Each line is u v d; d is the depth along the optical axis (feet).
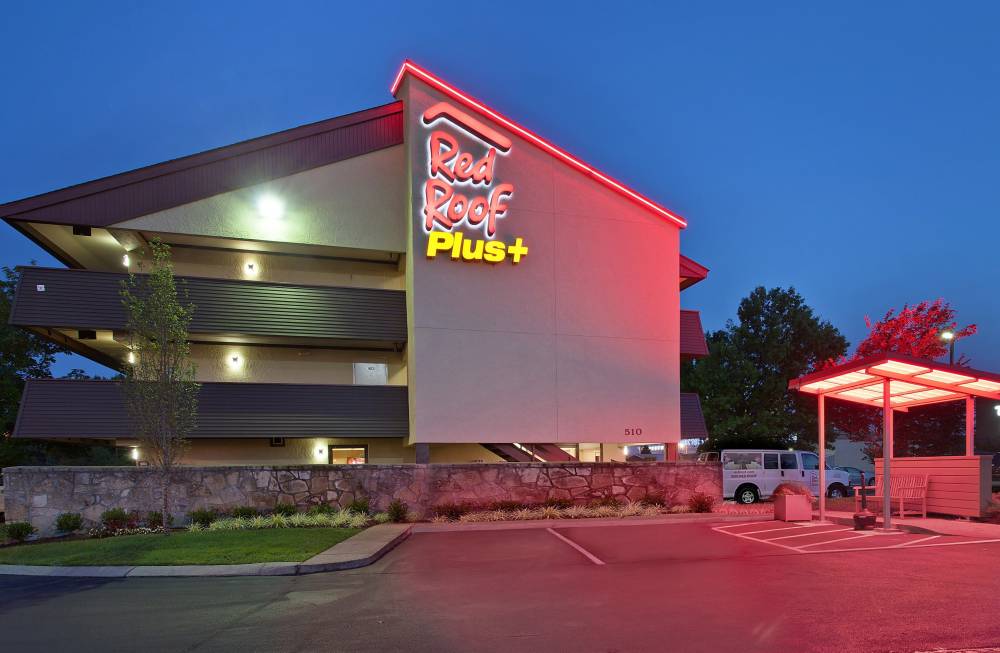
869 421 105.19
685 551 39.17
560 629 22.39
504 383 65.77
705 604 25.57
